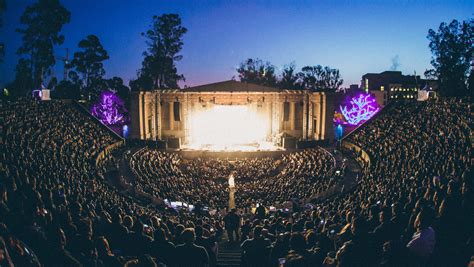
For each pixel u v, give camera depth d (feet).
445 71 195.21
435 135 115.34
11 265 17.81
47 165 81.25
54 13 197.16
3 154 69.77
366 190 76.59
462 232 28.91
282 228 46.93
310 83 338.95
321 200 97.86
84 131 150.20
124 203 69.46
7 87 190.70
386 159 114.01
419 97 184.55
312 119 204.23
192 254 28.02
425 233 24.26
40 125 124.06
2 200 34.50
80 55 248.32
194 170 152.66
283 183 120.67
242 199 104.17
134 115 192.03
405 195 52.01
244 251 31.01
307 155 160.45
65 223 32.48
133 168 136.87
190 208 88.33
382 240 29.68
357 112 237.04
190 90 205.36
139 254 30.60
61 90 223.51
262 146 192.75
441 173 64.54
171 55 271.90
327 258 24.20
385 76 322.96
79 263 24.62
